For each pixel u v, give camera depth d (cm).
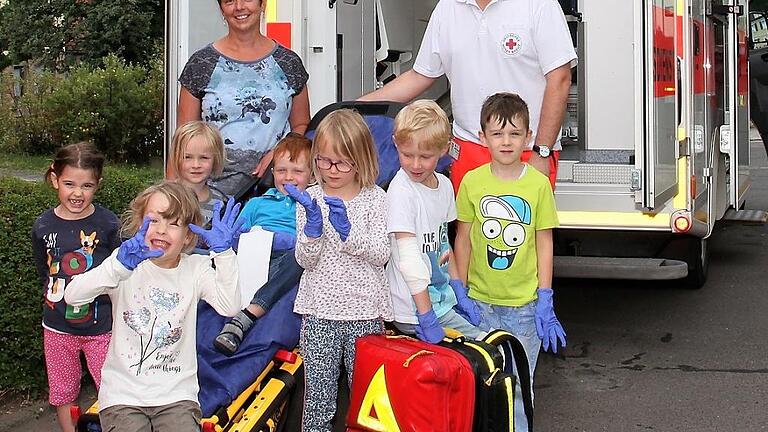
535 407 499
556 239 585
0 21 2200
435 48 450
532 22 423
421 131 349
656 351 595
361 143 344
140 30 2123
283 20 568
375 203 350
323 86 575
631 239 577
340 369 357
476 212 394
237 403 343
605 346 607
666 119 516
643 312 687
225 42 455
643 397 512
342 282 342
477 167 422
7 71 1809
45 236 380
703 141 618
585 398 512
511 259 388
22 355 460
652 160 489
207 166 410
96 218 385
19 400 470
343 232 327
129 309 323
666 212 544
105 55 2127
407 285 351
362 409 332
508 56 427
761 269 825
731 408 493
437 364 321
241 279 378
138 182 598
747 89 886
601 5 548
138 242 308
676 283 753
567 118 573
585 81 551
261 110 446
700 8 609
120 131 1473
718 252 910
